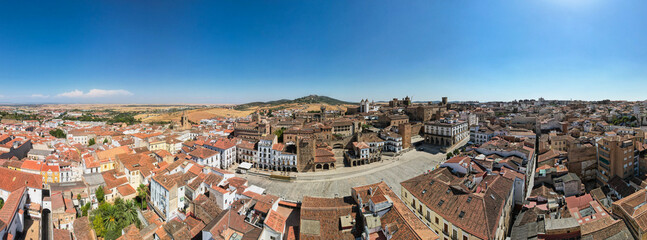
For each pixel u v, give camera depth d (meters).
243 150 174.88
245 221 83.44
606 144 118.25
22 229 87.38
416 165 164.75
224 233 76.12
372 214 78.75
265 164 165.25
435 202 82.94
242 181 112.56
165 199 104.19
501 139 158.62
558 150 145.75
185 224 87.50
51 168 133.12
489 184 89.19
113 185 125.56
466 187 86.06
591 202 94.50
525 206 95.88
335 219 83.31
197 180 109.31
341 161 174.38
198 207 97.19
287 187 136.25
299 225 88.00
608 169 117.12
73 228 99.00
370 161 174.12
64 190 114.75
